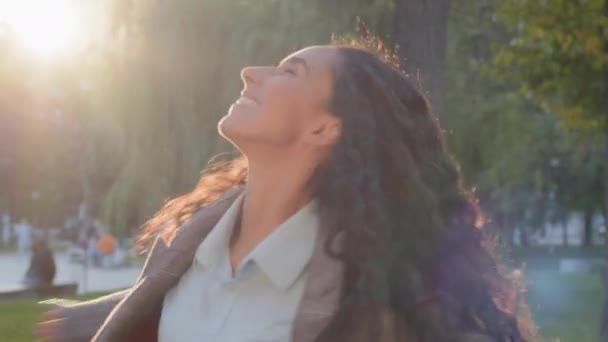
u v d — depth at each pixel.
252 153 1.90
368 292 1.74
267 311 1.83
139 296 2.01
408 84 1.95
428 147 1.94
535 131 17.08
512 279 2.02
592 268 29.14
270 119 1.86
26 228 43.34
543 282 21.20
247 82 1.93
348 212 1.79
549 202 36.25
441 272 1.82
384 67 1.93
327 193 1.83
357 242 1.77
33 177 40.72
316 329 1.76
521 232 42.62
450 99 13.13
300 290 1.84
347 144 1.84
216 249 1.94
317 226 1.86
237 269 1.88
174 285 2.00
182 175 11.44
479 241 1.91
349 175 1.82
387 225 1.79
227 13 11.06
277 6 10.96
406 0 8.70
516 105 13.57
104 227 11.98
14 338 9.55
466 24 13.10
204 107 11.26
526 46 11.47
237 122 1.88
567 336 11.83
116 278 29.12
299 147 1.88
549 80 11.62
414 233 1.81
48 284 18.50
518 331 1.90
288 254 1.84
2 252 47.28
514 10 11.00
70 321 2.22
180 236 2.03
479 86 13.95
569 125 11.91
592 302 16.89
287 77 1.88
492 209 14.00
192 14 11.10
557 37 10.79
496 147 13.12
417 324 1.76
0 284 26.56
